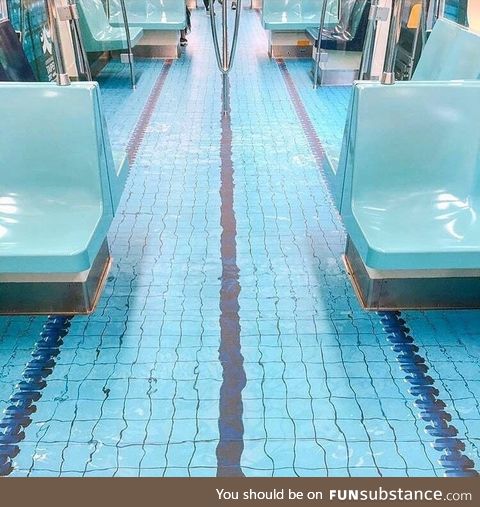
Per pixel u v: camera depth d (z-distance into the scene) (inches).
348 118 93.9
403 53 144.7
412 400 76.2
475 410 74.6
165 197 135.9
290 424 72.4
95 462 67.2
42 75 160.1
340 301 97.0
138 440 70.1
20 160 91.0
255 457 67.9
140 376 80.4
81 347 86.2
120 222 123.7
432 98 89.6
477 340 87.7
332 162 107.7
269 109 204.4
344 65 236.1
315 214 127.6
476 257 80.7
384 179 93.4
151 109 203.5
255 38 343.3
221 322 91.8
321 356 84.4
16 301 92.6
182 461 67.4
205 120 191.5
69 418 73.3
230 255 111.2
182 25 276.4
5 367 82.0
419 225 89.7
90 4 237.3
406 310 94.6
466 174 93.6
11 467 66.6
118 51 281.9
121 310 94.7
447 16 139.1
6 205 92.2
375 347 86.2
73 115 88.6
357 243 87.4
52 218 90.1
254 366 82.3
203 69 265.6
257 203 133.0
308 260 109.5
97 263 99.7
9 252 79.6
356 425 72.3
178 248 113.6
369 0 228.7
